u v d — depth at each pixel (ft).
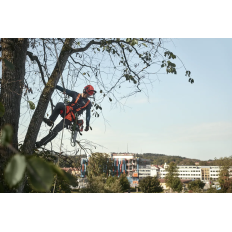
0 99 10.36
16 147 10.53
